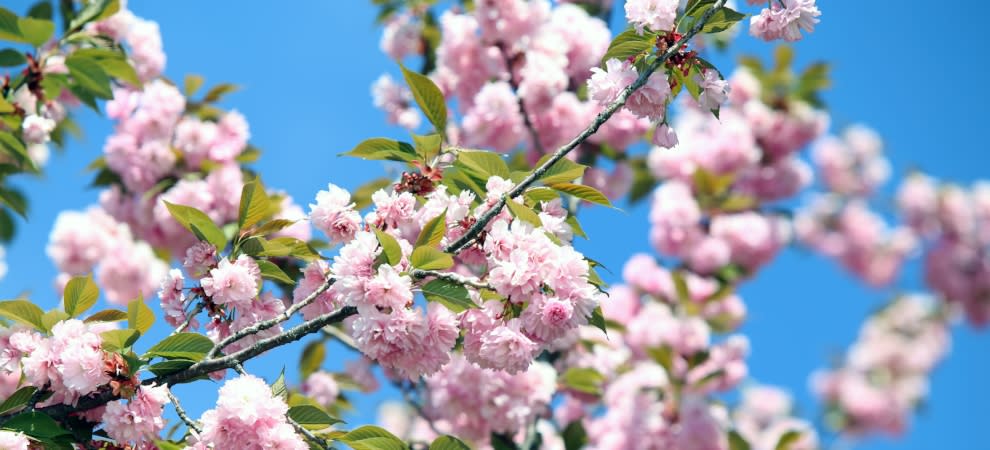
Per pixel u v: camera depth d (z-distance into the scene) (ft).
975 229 34.01
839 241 35.04
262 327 8.76
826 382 33.68
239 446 7.99
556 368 19.47
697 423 20.47
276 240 9.39
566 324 7.90
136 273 21.65
